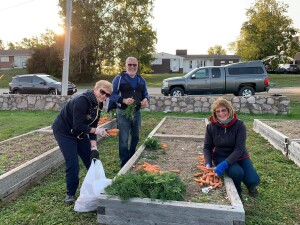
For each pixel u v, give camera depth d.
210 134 4.01
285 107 10.99
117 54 34.22
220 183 3.64
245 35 40.81
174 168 4.39
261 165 5.11
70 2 13.22
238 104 11.28
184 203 2.98
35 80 19.38
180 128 7.50
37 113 11.74
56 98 12.62
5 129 8.52
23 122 9.66
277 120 8.22
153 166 4.22
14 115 11.24
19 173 4.07
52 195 3.99
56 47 34.12
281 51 41.03
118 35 33.59
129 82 4.82
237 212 2.82
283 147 5.72
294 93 19.27
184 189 3.37
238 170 3.67
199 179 3.82
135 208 3.05
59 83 19.23
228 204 3.13
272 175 4.68
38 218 3.41
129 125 4.88
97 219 3.22
